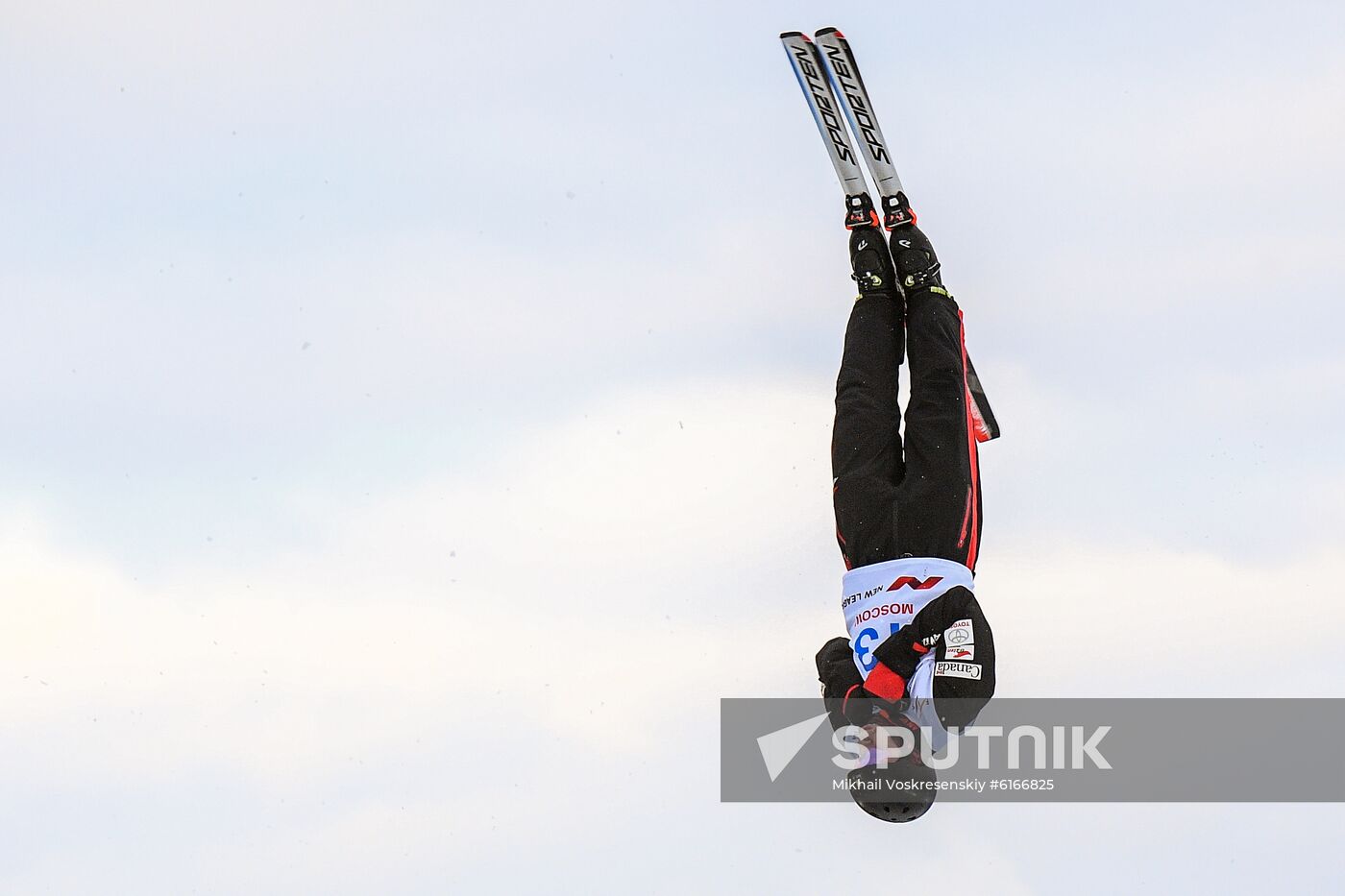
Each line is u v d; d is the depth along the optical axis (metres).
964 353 20.16
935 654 18.06
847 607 18.95
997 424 21.03
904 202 20.53
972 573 19.22
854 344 20.41
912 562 18.67
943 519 18.84
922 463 19.16
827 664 18.80
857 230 20.70
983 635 17.88
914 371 19.80
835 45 20.17
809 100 20.53
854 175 20.56
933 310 20.11
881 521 19.00
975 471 19.53
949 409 19.34
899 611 18.41
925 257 20.33
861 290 20.77
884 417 19.80
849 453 19.64
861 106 20.36
